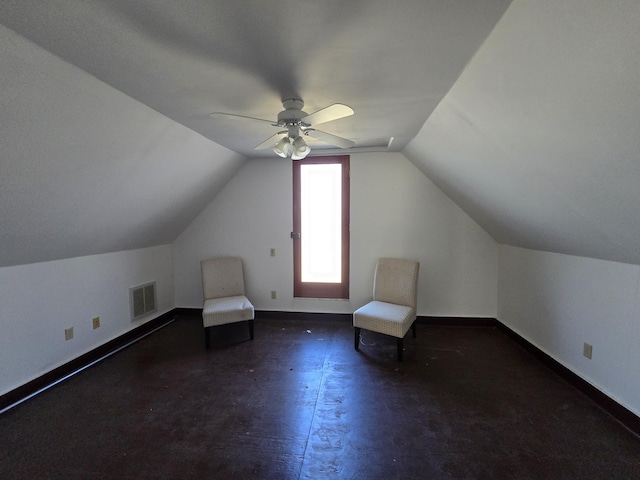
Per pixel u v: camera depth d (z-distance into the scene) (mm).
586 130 1297
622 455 1694
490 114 1709
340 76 1638
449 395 2285
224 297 3711
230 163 3533
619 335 1997
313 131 2047
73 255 2670
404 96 1887
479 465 1644
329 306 3871
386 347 3131
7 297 2193
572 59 1089
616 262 2018
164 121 2227
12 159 1596
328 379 2521
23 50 1267
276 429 1936
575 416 2029
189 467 1646
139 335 3455
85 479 1573
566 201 1826
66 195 2059
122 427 1955
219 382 2486
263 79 1660
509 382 2455
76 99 1608
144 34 1253
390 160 3635
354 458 1703
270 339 3352
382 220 3693
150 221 3184
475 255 3592
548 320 2715
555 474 1579
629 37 899
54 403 2207
